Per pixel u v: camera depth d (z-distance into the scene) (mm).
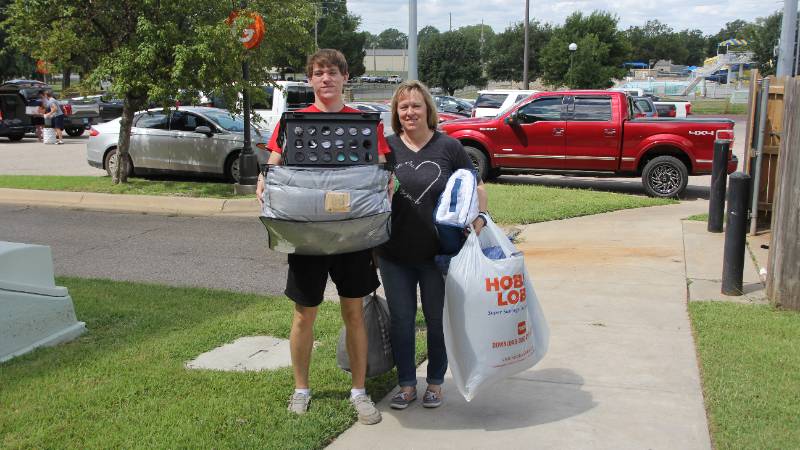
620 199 12148
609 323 5762
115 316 5840
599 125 13352
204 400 4180
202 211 11727
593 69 43906
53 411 4020
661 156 12984
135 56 11914
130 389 4320
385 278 4168
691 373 4715
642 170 13289
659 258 7926
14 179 14195
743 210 6328
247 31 11703
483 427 4000
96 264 8148
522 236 9312
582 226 9938
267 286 7211
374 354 4285
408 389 4277
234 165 13719
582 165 13617
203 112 14094
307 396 4121
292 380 4508
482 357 3861
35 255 5180
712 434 3848
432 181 4012
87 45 12688
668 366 4844
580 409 4203
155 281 7383
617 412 4152
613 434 3885
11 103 26047
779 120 9070
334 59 3939
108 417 3961
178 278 7520
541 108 13859
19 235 9836
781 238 5898
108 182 13664
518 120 13953
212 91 12086
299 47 13461
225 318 5824
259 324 5637
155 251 8852
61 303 5297
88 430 3803
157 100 11992
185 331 5461
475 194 3971
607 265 7652
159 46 11773
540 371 4809
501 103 22312
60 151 22641
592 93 13500
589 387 4520
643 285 6855
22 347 5016
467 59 52844
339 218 3498
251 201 11688
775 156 9188
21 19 12391
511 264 3893
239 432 3797
